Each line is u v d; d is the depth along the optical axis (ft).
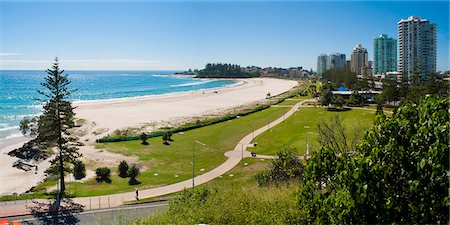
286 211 42.06
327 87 500.74
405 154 27.22
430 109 27.25
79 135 270.26
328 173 32.68
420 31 517.55
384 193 26.66
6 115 369.09
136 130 287.48
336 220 28.35
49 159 208.85
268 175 103.86
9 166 196.34
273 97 540.11
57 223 117.80
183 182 164.96
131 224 63.00
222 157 207.62
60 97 165.78
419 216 25.71
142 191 152.15
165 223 52.80
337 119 216.33
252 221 43.24
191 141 248.93
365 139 30.55
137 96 595.47
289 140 240.12
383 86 420.36
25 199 139.54
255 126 299.58
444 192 24.50
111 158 207.82
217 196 59.11
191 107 432.66
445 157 24.26
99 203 135.64
